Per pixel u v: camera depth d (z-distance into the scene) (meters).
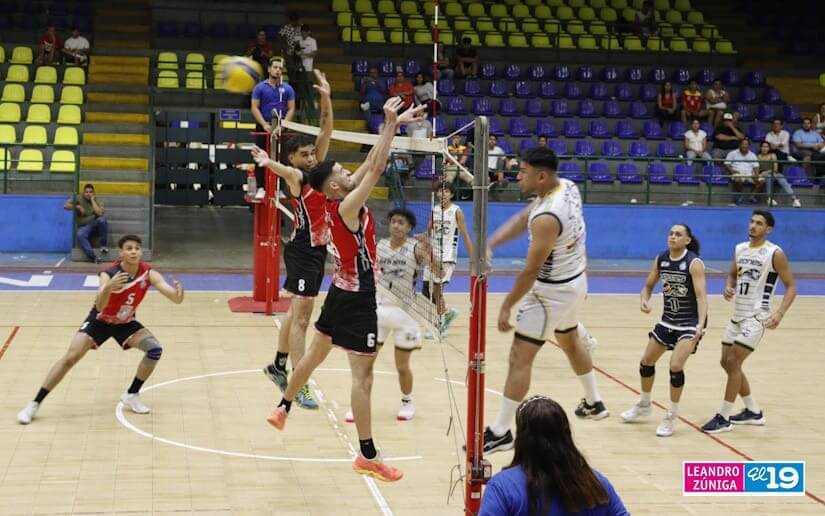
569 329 7.48
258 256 13.42
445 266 10.76
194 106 20.84
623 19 25.25
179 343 11.13
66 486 6.62
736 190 20.78
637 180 21.06
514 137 21.38
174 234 20.58
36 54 22.27
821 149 21.66
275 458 7.35
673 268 8.12
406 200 15.36
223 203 25.69
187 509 6.28
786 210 20.25
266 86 13.24
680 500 6.71
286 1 24.59
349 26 23.91
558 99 22.69
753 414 8.61
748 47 25.81
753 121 22.98
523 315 6.64
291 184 7.96
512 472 3.90
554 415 3.90
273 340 11.43
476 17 25.11
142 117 20.53
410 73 22.52
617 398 9.32
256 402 8.84
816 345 12.15
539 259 6.21
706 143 21.81
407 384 8.34
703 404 9.25
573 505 3.81
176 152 25.39
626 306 14.68
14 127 19.80
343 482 6.89
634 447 7.87
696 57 24.78
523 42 24.47
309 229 7.96
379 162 5.96
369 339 6.39
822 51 25.88
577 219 6.51
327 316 6.60
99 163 19.39
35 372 9.59
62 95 20.80
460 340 11.81
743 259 8.31
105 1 23.80
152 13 23.78
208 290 14.85
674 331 8.18
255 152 7.85
